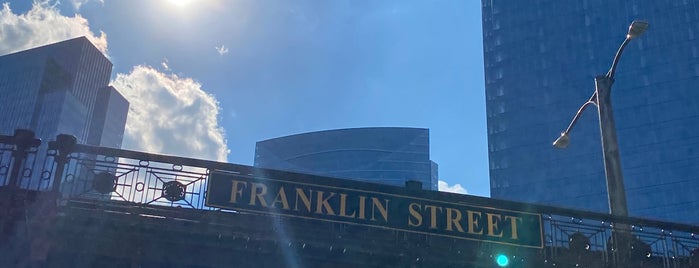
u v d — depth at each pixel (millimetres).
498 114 134250
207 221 12906
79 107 182500
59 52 193000
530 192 124250
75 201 12805
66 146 12914
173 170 13281
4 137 12930
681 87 118188
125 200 12922
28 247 11703
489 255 13438
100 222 11992
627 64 124375
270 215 13078
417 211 13625
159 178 13203
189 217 12914
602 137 15859
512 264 13312
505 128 132250
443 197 13859
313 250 12477
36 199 12203
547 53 133625
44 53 189000
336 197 13422
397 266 12789
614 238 14336
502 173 129000
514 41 138625
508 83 135625
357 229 13477
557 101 128500
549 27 135750
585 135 122812
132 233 12008
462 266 13055
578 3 134250
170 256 12117
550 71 131750
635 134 119250
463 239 13562
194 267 12547
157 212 12891
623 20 127812
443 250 13328
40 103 177125
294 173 13430
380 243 13250
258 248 12305
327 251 12516
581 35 131250
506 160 129625
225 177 13273
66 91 175000
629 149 118812
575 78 128375
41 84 181000
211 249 12328
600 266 13859
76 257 12086
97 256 12164
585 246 14273
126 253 12008
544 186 123312
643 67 122750
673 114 117062
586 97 125625
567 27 133625
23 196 12203
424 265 12914
